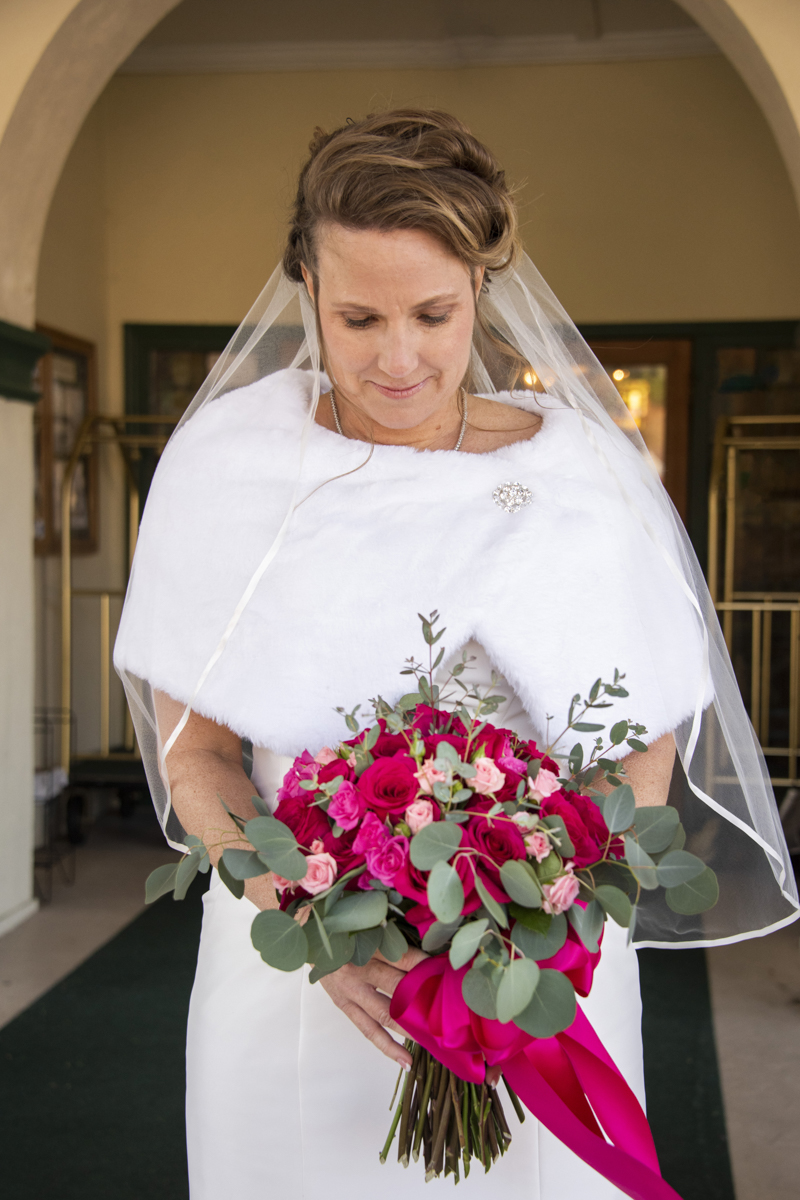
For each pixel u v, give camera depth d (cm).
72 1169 219
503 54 491
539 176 500
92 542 508
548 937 89
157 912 371
